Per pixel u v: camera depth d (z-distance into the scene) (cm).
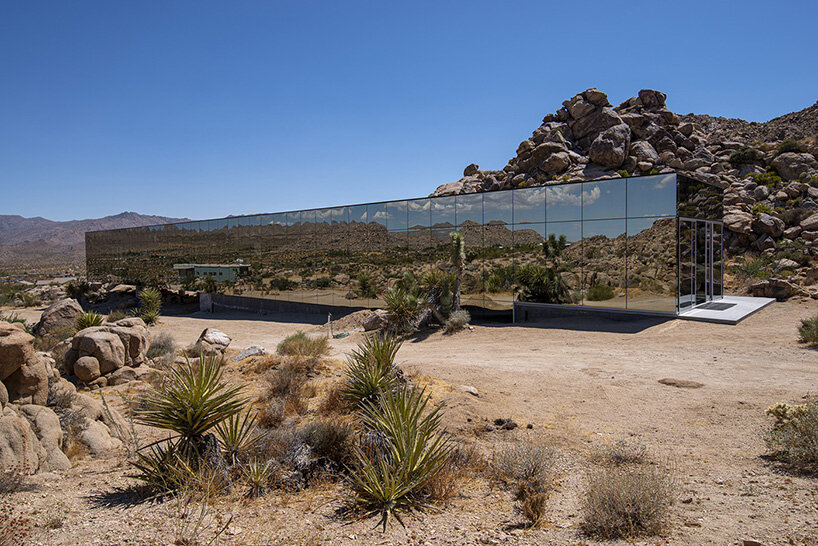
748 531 380
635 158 4800
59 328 2083
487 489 535
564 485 552
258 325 3019
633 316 1972
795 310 1980
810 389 932
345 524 425
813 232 3347
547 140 5231
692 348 1448
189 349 1644
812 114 7200
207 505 464
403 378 952
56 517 408
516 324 2208
